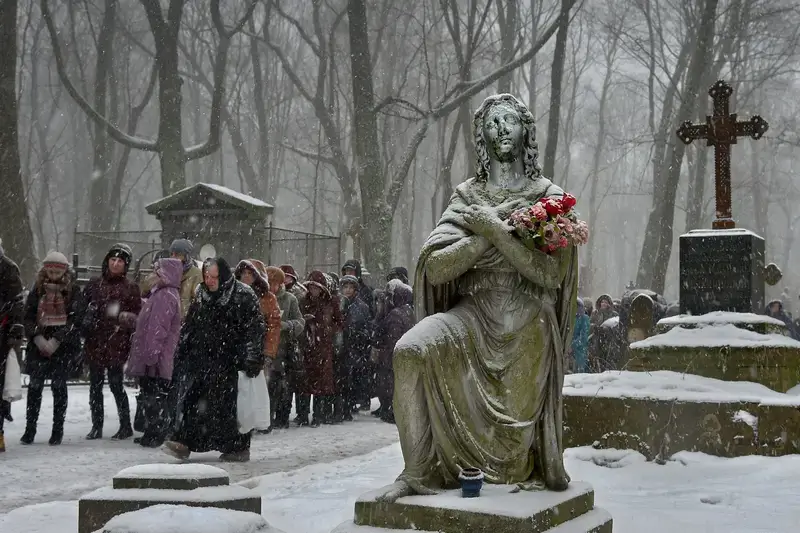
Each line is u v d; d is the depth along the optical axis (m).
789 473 6.73
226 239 21.72
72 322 10.33
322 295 12.34
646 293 16.02
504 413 4.30
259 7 50.50
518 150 4.74
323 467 7.91
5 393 9.32
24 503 6.77
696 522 5.23
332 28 38.88
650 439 7.64
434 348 4.17
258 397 9.02
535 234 4.27
